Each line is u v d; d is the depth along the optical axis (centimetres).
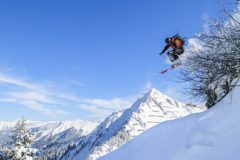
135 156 939
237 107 764
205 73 983
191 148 725
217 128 735
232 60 902
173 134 875
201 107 1074
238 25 883
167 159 770
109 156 1107
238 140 652
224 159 617
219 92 971
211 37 922
